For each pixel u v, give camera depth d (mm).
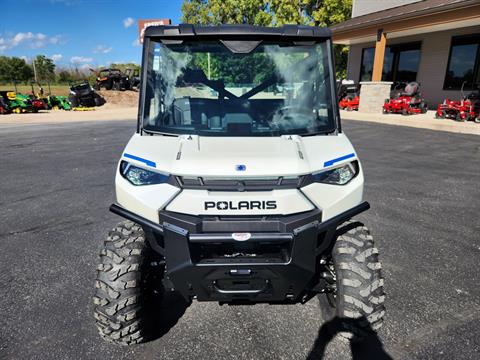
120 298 2229
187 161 2156
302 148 2350
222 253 2201
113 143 10211
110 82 26328
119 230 2424
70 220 4684
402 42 16984
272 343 2480
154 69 2617
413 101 13891
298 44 2615
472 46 13961
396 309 2807
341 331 2297
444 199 5270
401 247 3822
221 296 2240
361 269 2240
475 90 13656
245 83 2627
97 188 6047
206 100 2623
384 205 5039
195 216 2096
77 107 21969
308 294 2713
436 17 11805
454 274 3301
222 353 2398
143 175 2238
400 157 7801
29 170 7242
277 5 26000
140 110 2613
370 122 13102
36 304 2924
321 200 2180
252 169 2113
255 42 2594
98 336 2561
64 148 9508
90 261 3629
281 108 2641
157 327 2580
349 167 2330
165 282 2365
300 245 2078
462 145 8922
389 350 2396
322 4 24219
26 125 14344
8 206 5207
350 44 20266
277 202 2092
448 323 2646
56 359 2350
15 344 2480
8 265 3545
